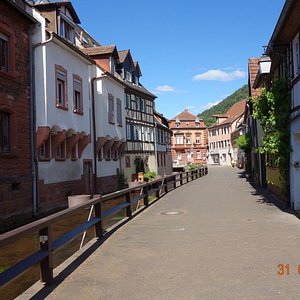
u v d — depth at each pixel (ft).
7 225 45.24
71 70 63.21
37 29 53.52
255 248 25.41
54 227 42.88
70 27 69.72
